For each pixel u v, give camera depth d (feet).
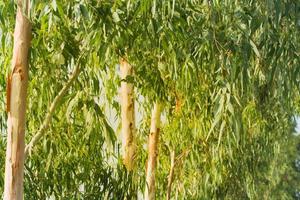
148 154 26.27
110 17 16.46
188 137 24.85
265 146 28.50
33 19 16.65
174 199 28.07
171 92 23.22
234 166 27.81
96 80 20.17
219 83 18.20
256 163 28.45
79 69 18.02
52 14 15.92
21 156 16.44
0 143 20.99
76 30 17.76
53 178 22.18
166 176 28.04
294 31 18.62
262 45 18.56
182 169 26.53
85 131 21.61
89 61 19.29
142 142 27.89
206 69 19.71
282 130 30.04
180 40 17.85
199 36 17.78
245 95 22.63
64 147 22.34
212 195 27.17
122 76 26.09
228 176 28.04
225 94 17.52
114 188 23.03
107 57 18.74
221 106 17.46
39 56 18.83
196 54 18.78
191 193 26.53
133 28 17.38
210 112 22.24
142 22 16.96
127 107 26.89
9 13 17.58
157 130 25.93
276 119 28.53
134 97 26.96
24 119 16.48
